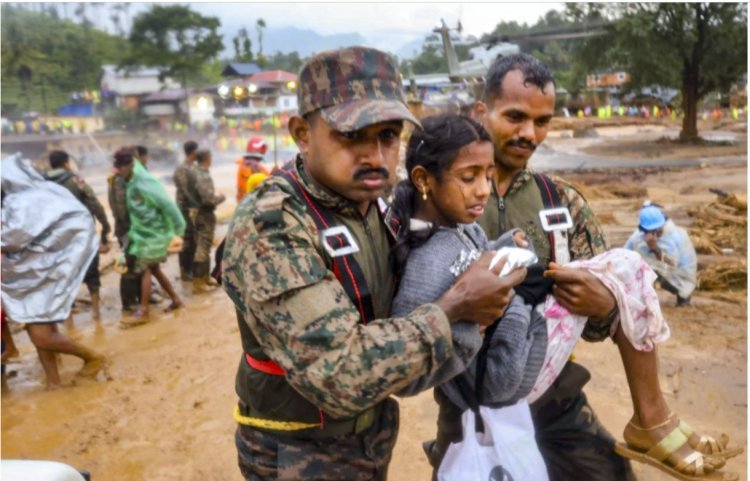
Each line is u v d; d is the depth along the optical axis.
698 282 6.82
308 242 1.78
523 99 2.33
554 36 22.42
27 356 6.00
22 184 4.90
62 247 4.96
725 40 28.75
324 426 1.95
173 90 55.75
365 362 1.65
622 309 2.14
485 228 2.41
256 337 1.82
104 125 50.88
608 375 4.66
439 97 17.69
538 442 2.48
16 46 55.09
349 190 1.79
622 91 36.19
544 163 21.97
